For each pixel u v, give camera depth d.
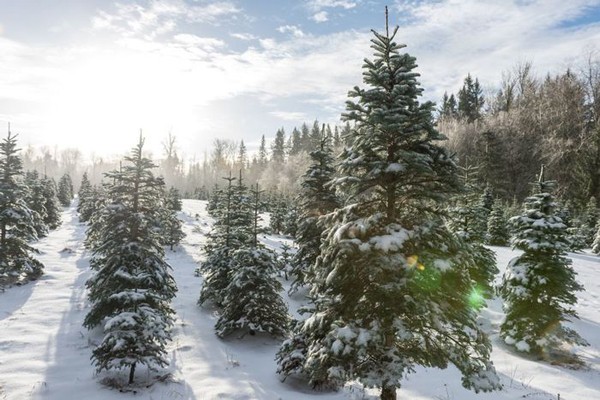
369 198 10.37
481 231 23.50
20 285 23.95
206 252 25.70
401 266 8.52
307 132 131.75
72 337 16.66
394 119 8.55
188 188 135.00
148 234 17.44
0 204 23.89
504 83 87.19
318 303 10.19
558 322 16.89
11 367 13.41
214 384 13.04
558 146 62.53
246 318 17.78
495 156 63.78
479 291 22.95
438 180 9.24
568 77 74.19
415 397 12.76
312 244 21.53
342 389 13.12
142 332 12.58
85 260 32.69
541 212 17.52
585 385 14.02
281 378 13.95
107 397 11.68
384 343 8.82
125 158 17.45
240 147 150.12
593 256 38.28
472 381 8.88
